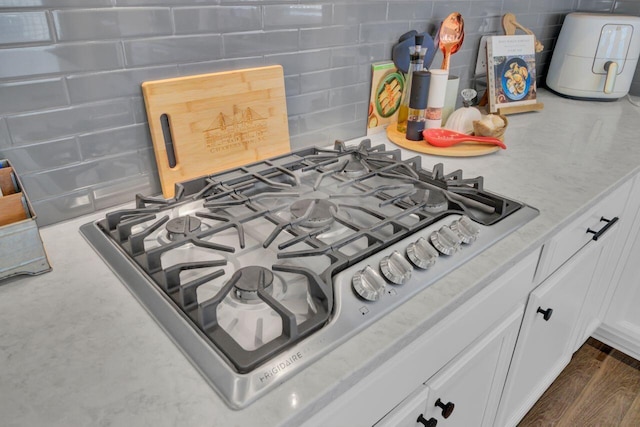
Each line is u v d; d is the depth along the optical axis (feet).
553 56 6.84
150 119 3.31
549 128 5.36
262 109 3.89
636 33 6.06
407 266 2.48
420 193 3.39
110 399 1.83
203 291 2.46
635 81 6.95
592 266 4.69
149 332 2.17
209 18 3.41
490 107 5.61
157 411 1.78
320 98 4.41
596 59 6.25
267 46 3.82
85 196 3.27
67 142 3.08
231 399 1.81
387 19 4.63
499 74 5.60
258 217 2.96
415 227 2.85
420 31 5.02
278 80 3.91
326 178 3.79
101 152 3.25
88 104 3.08
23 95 2.83
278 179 3.74
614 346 6.47
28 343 2.11
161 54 3.28
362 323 2.22
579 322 5.18
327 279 2.35
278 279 2.55
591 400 5.68
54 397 1.84
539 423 5.37
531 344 4.08
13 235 2.46
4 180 2.71
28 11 2.69
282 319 2.06
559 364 5.16
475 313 2.93
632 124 5.56
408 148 4.53
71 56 2.92
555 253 3.63
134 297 2.41
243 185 3.42
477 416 3.78
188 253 2.79
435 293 2.49
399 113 4.90
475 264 2.75
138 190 3.52
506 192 3.67
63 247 2.89
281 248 2.64
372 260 2.56
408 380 2.57
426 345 2.58
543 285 3.75
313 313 2.26
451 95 5.08
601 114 5.98
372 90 4.83
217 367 1.94
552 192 3.69
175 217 3.08
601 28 6.10
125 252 2.74
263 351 1.99
